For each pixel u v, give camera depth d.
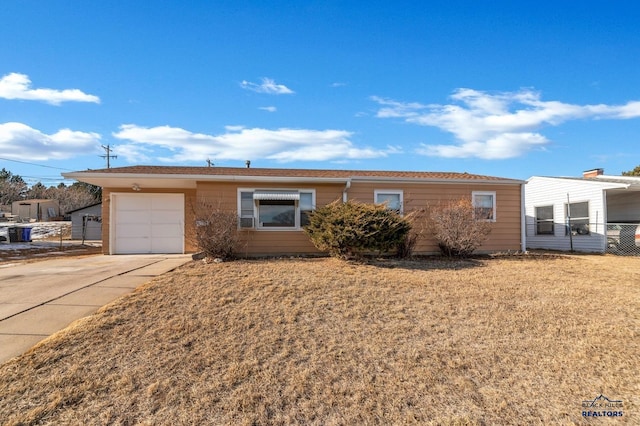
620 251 14.95
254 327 5.19
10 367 3.85
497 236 13.67
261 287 7.09
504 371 4.14
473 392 3.71
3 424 3.02
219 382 3.77
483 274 9.16
